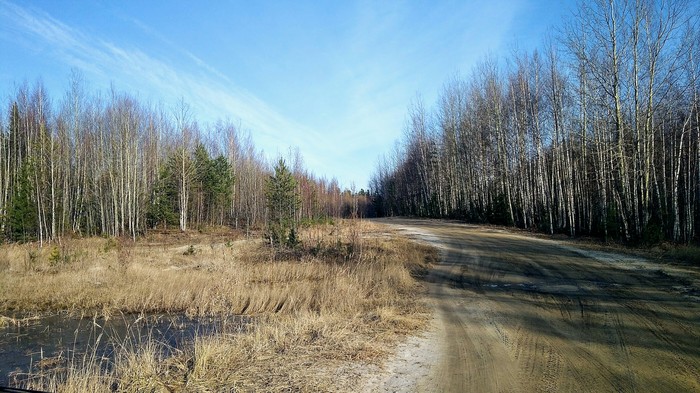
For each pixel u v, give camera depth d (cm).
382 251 2042
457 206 5319
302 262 1755
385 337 741
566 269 1488
